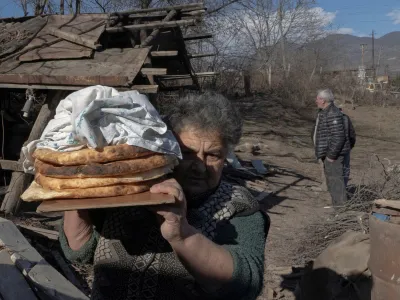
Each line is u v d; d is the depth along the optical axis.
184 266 1.71
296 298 4.44
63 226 2.06
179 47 9.39
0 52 7.75
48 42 7.78
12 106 9.73
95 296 1.92
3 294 3.49
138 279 1.85
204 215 1.87
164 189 1.61
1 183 8.25
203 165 1.87
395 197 5.70
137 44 8.36
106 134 1.59
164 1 18.52
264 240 1.93
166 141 1.69
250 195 2.00
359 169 12.73
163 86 9.09
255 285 1.75
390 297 3.45
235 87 24.97
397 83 34.03
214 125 1.86
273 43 29.17
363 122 22.81
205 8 8.65
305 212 8.59
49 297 3.52
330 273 3.97
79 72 6.87
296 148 16.09
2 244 4.30
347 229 5.52
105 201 1.54
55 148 1.65
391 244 3.41
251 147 14.39
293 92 24.95
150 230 1.88
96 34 7.81
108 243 1.90
